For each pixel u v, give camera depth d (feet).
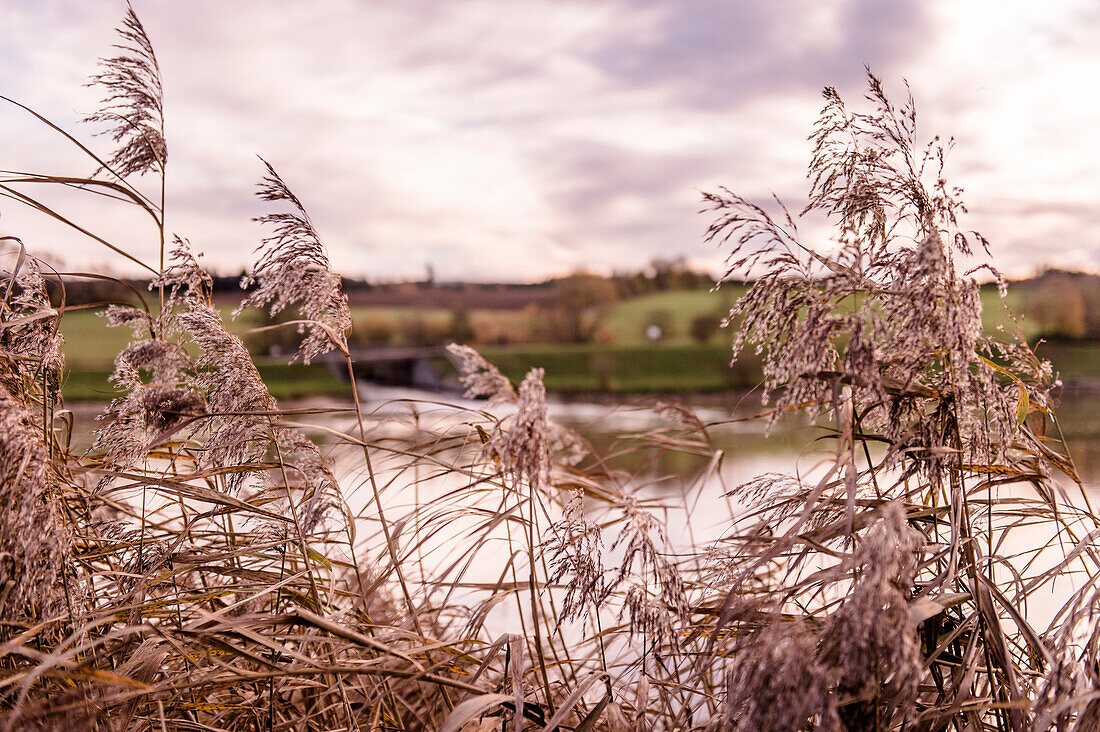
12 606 4.57
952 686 4.78
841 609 4.00
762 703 3.69
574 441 9.14
